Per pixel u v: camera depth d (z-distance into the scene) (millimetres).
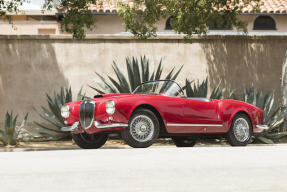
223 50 12523
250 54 12602
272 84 12625
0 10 11867
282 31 19328
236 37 12547
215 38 12508
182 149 4281
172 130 7035
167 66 12352
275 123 10617
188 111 7168
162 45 12352
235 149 4203
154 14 11164
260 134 10508
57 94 10938
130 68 10445
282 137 10617
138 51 12305
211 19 11500
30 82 12031
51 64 12109
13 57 12039
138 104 6660
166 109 6941
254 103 10945
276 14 18938
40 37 12102
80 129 7020
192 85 12414
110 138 11367
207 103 7438
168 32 18453
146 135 6711
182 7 11070
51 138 11312
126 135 6574
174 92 7387
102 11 18047
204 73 12469
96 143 7848
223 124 7570
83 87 12133
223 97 11680
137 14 11438
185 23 11172
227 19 11906
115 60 12234
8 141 10305
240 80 12539
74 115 7070
